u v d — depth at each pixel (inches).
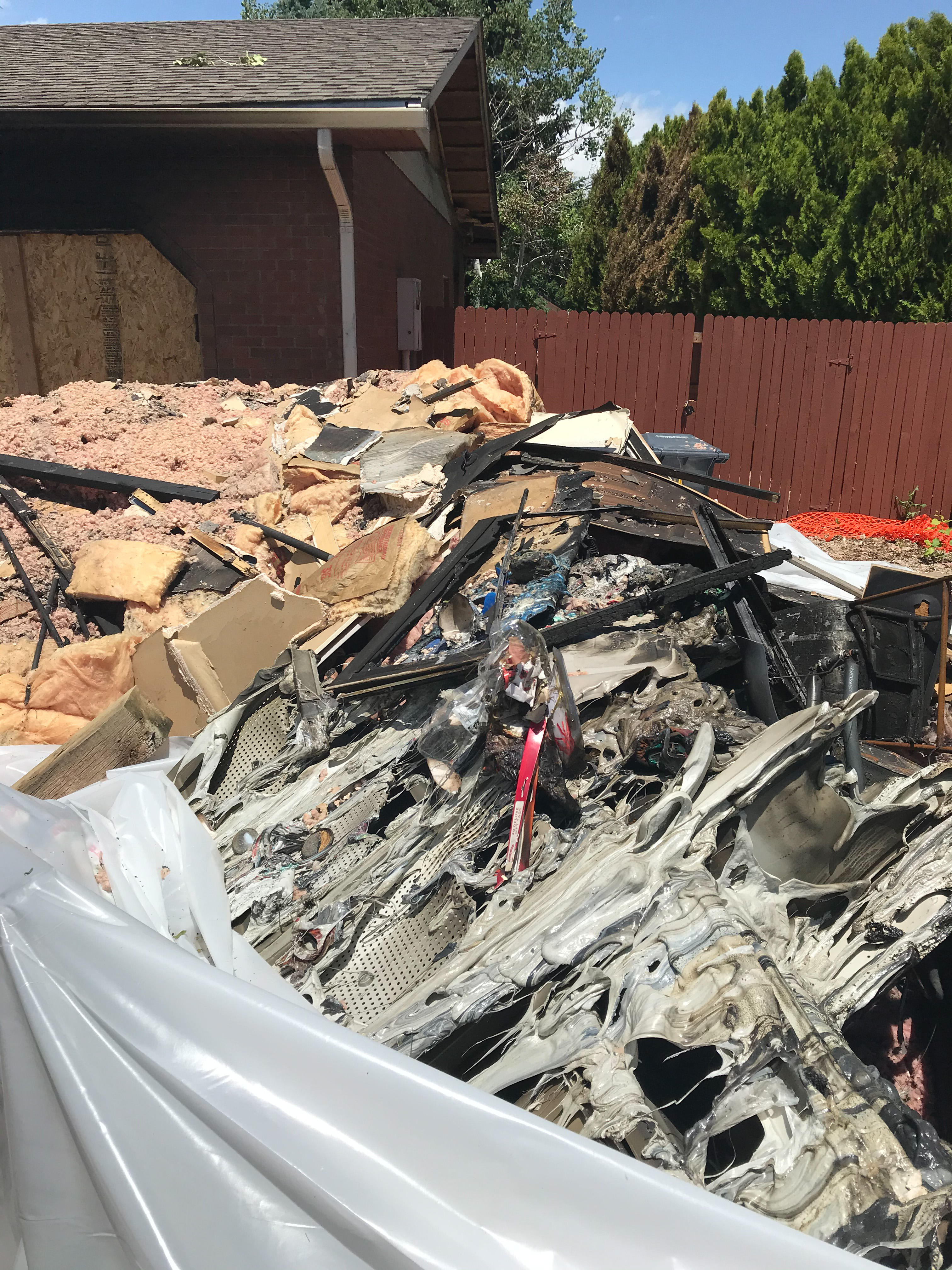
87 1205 65.7
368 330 351.3
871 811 104.9
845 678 165.2
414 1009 90.4
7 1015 69.4
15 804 101.4
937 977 116.5
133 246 335.9
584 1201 58.1
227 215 327.3
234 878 121.6
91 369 350.6
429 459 205.3
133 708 144.9
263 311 335.0
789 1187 68.6
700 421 408.8
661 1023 79.4
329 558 185.3
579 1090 78.4
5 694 163.5
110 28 432.5
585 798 117.0
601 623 145.2
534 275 1003.3
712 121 612.4
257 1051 64.1
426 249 468.8
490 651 126.3
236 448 223.3
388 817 129.3
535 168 927.7
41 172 330.3
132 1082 64.6
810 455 410.0
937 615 162.6
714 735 111.0
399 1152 60.1
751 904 96.8
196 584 182.4
